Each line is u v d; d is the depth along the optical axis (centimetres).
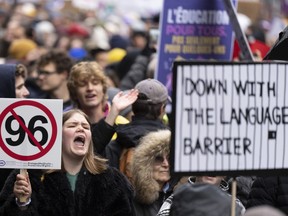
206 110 1085
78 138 1277
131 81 2248
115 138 1506
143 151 1350
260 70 1096
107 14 5275
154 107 1471
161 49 1777
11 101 1228
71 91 1616
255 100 1098
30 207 1236
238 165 1095
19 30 3291
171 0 1772
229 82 1089
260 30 3256
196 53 1788
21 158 1228
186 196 984
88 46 3116
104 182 1274
